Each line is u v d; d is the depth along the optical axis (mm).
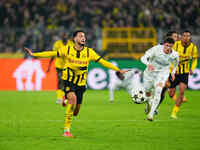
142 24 78062
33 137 22438
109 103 44219
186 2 82250
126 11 80438
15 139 21781
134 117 31891
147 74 29500
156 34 71375
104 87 61844
